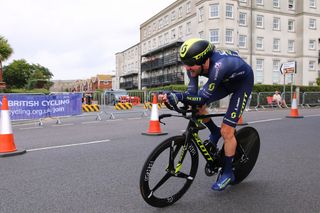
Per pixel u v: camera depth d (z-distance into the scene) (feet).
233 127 9.79
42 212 8.73
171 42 131.54
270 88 75.82
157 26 158.92
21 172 13.12
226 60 8.89
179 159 9.20
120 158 15.62
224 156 10.16
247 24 115.65
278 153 16.69
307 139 21.21
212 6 105.60
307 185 11.10
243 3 114.93
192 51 8.59
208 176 11.25
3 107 17.07
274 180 11.75
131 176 12.37
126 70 212.84
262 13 118.93
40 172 13.09
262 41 119.14
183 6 130.82
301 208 8.95
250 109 61.05
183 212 8.71
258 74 118.52
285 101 72.28
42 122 38.68
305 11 122.93
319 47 126.52
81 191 10.54
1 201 9.64
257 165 14.07
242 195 10.09
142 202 9.49
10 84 239.91
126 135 23.85
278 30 122.52
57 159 15.60
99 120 40.04
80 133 26.02
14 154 16.69
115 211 8.77
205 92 8.72
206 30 106.42
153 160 8.57
